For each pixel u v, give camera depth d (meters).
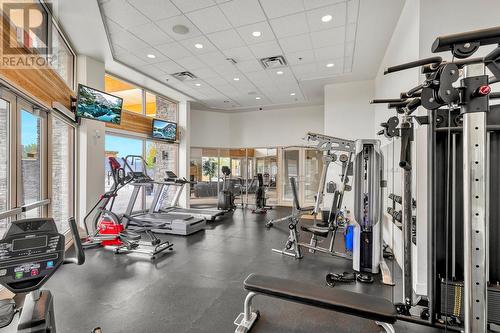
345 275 3.30
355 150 3.55
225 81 6.95
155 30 4.34
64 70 4.75
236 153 11.04
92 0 3.46
